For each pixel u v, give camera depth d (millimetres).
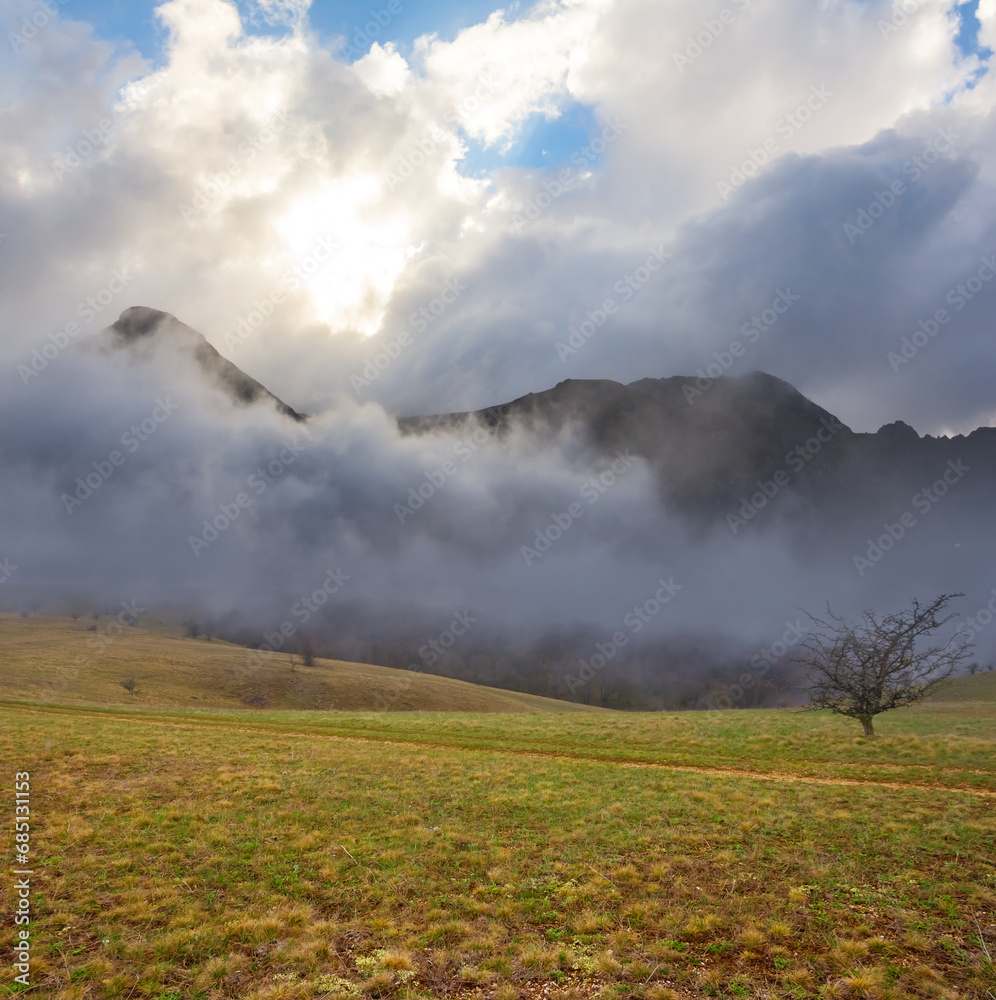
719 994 10273
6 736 28594
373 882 14836
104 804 19828
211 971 11086
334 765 25672
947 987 10125
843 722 34031
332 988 10648
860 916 12531
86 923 12672
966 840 15930
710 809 19469
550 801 20812
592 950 11797
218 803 20156
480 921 13008
